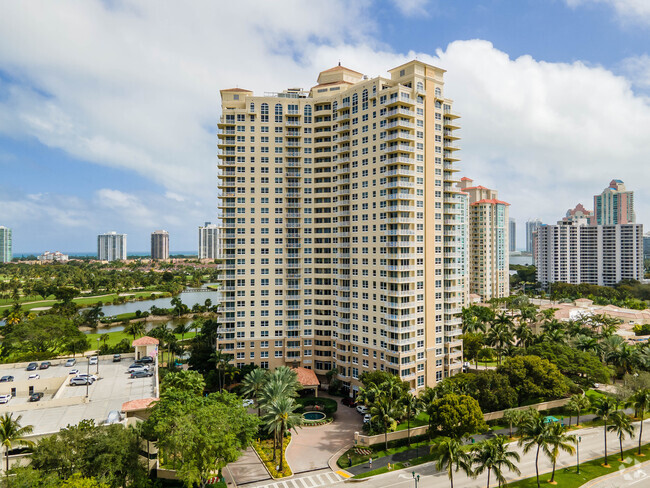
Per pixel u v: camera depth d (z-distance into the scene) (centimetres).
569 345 11469
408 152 9919
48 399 8431
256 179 11638
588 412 9138
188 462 5725
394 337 9569
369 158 10500
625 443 7794
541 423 6338
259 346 11431
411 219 9769
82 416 7194
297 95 12475
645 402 7444
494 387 8712
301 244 11750
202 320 16738
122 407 7031
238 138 11612
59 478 5200
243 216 11538
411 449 7594
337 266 11300
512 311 17325
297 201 11856
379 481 6519
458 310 10881
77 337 13362
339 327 11069
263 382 8725
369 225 10412
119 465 5438
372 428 7919
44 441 5544
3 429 5716
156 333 13750
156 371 9469
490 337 11931
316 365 11538
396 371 9406
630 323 16150
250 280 11475
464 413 7150
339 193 11200
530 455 7394
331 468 6988
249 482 6569
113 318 19550
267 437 8162
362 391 8206
